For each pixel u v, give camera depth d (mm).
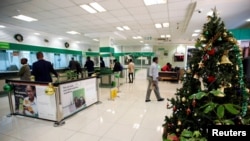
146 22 5832
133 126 2783
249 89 1522
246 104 1400
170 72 8570
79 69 7785
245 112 1396
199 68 1567
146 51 14727
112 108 3816
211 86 1437
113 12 4547
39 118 3109
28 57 7578
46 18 5090
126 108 3820
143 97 4973
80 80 3533
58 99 2846
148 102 4367
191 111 1572
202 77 1562
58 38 9672
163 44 14312
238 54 1437
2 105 4195
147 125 2822
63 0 3578
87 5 3955
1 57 6344
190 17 4840
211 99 1401
